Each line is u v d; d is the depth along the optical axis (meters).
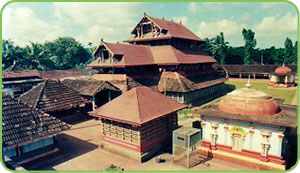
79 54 94.38
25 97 27.16
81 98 28.89
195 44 45.81
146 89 20.31
